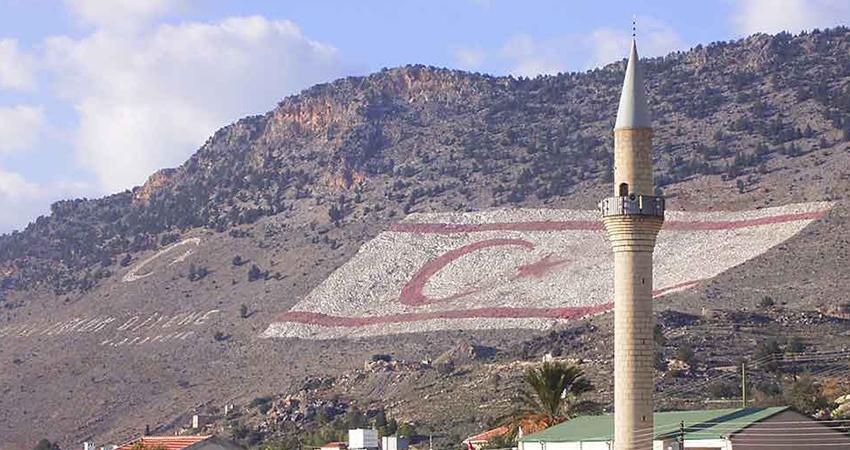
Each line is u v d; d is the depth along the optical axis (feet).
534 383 511.40
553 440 412.16
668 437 365.81
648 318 366.02
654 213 366.84
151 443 484.33
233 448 474.90
